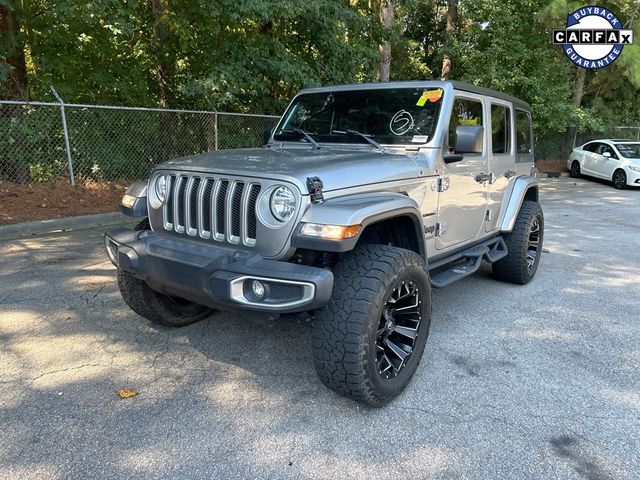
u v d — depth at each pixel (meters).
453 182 3.78
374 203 2.71
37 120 8.81
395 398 2.96
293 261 2.77
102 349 3.52
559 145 20.38
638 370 3.41
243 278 2.49
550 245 7.26
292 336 3.79
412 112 3.68
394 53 20.62
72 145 9.23
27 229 6.99
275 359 3.43
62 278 5.00
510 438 2.62
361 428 2.68
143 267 2.96
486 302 4.74
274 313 2.49
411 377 3.05
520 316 4.38
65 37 9.62
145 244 2.99
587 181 16.48
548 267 6.04
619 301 4.83
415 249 3.24
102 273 5.20
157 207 3.21
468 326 4.13
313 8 9.27
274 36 10.40
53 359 3.36
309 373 3.25
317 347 2.65
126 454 2.43
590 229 8.48
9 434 2.55
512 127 4.95
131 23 9.30
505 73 15.77
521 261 5.05
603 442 2.60
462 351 3.65
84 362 3.33
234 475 2.30
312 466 2.38
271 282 2.45
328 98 4.11
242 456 2.43
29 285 4.78
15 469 2.30
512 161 4.99
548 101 16.19
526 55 15.80
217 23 9.18
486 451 2.51
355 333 2.57
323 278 2.38
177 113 10.19
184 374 3.21
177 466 2.35
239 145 10.81
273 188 2.62
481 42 17.02
